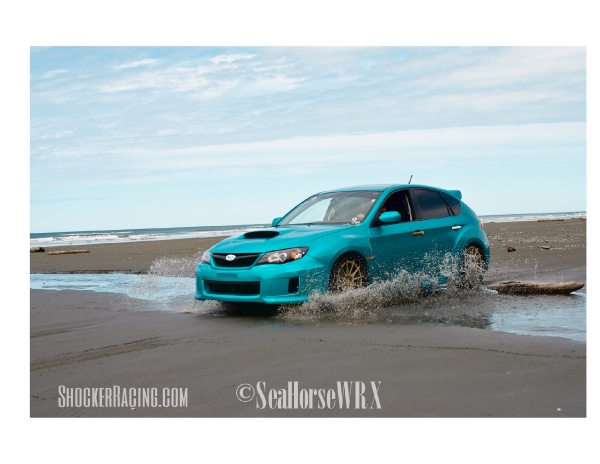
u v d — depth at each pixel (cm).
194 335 489
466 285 726
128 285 909
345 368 367
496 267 949
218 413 302
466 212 757
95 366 395
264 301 567
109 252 1706
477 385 326
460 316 537
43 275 1117
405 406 300
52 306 691
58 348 455
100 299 745
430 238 689
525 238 1700
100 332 518
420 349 407
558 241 1516
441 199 739
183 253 1577
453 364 366
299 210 724
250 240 621
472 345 413
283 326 515
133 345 458
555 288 663
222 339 466
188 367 383
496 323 497
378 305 613
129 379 362
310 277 575
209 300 667
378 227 646
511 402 300
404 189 707
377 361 380
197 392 332
